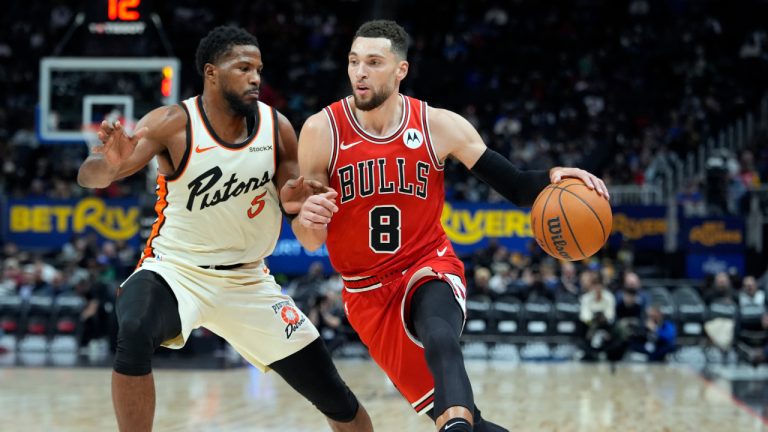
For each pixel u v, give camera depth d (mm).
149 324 4375
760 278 19250
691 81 27438
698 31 29109
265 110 4793
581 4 30344
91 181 4371
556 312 16578
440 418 3941
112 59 15203
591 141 25062
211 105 4680
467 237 19250
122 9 15180
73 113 15266
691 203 20484
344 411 5047
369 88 4523
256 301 4816
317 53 29484
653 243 19797
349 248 4711
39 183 22094
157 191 4848
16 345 17453
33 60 28031
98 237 19594
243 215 4734
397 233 4656
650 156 24188
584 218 4469
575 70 28438
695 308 16672
